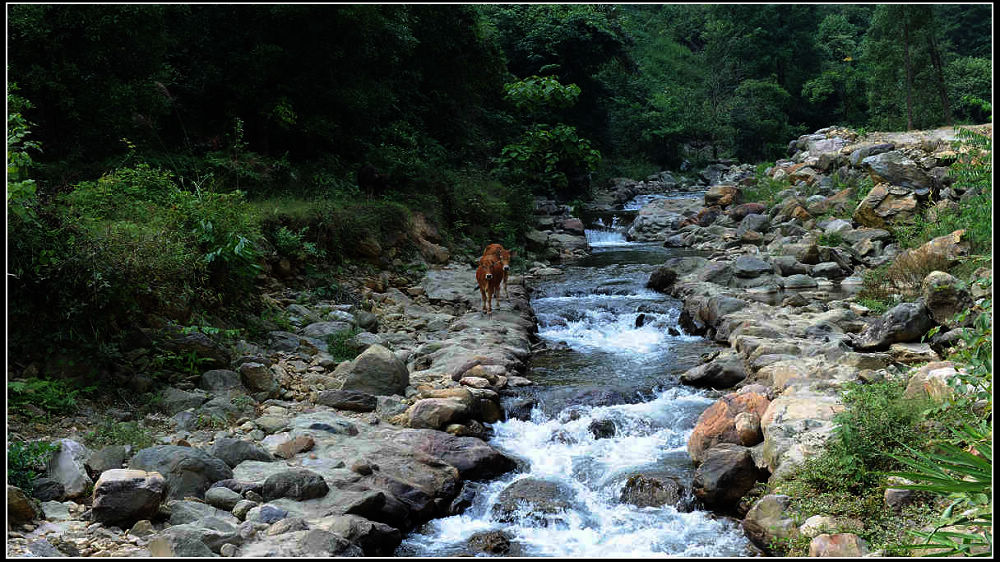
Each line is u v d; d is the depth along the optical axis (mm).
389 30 15477
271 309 9531
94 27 9922
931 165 16156
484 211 16141
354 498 5207
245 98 13703
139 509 4648
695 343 10086
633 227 20797
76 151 10500
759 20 45469
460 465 6199
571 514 5688
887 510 4762
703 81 43500
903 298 10125
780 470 5480
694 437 6473
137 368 6930
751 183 23766
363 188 14602
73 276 6441
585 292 12945
